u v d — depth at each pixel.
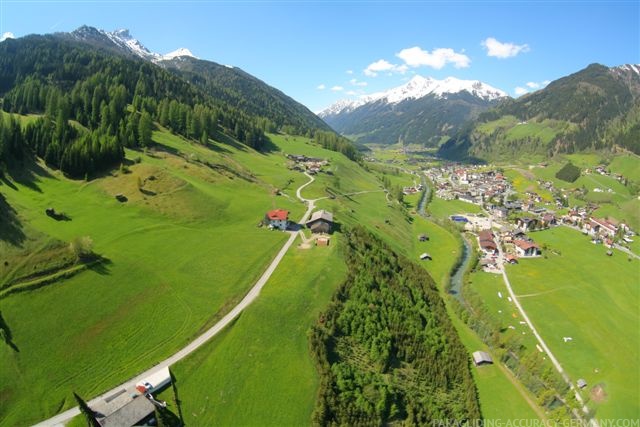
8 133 139.00
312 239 137.12
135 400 71.19
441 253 176.12
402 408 85.38
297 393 80.56
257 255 123.81
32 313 85.75
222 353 85.88
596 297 141.50
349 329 99.12
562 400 94.56
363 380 85.81
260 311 97.44
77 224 119.56
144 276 103.75
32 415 69.69
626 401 94.81
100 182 146.62
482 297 137.75
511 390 97.00
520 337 116.56
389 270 130.38
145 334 88.06
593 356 109.94
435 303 126.75
